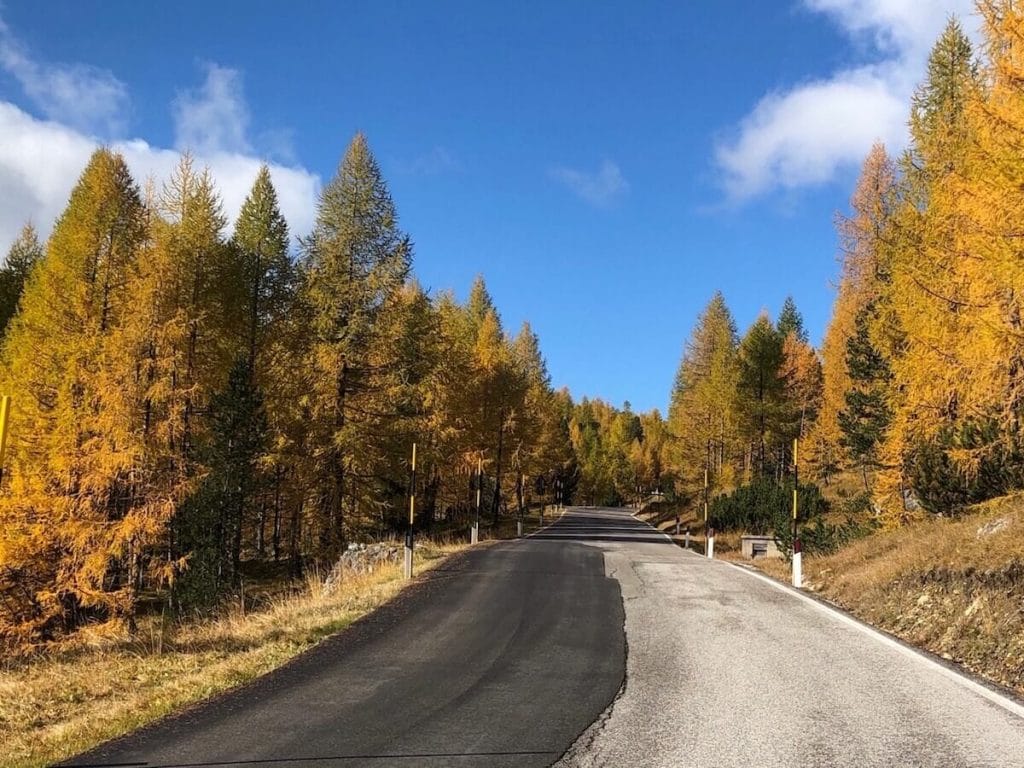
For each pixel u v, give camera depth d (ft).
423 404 105.81
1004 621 29.01
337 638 32.76
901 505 66.95
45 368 74.90
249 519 102.22
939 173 55.83
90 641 49.01
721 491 174.40
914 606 35.81
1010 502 48.57
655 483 364.99
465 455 139.85
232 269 94.63
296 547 98.99
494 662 27.91
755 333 179.42
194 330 83.10
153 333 75.46
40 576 71.97
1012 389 39.34
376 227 95.20
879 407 88.02
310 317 96.68
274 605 48.70
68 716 25.21
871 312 82.28
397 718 20.89
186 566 77.71
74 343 72.49
